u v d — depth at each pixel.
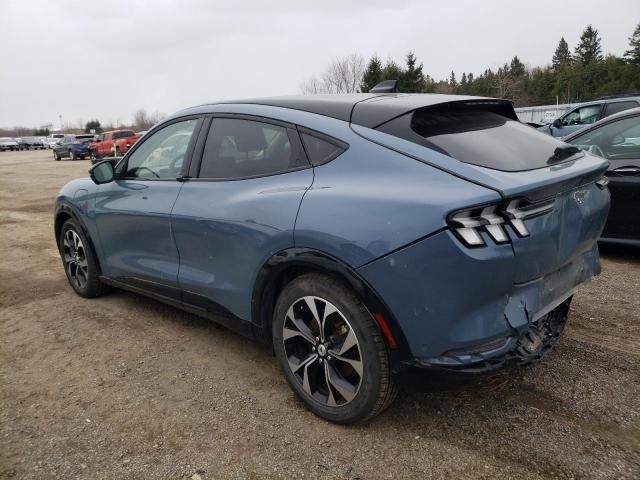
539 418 2.73
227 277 3.10
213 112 3.40
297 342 2.81
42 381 3.25
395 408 2.85
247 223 2.86
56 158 35.19
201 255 3.27
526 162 2.53
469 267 2.12
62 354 3.62
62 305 4.59
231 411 2.86
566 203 2.54
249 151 3.08
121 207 3.88
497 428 2.65
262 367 3.36
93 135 36.03
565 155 2.81
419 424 2.70
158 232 3.56
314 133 2.78
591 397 2.90
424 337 2.27
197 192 3.27
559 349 3.48
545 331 2.70
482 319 2.22
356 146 2.60
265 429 2.69
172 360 3.48
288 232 2.62
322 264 2.48
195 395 3.04
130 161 4.00
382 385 2.46
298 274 2.78
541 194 2.32
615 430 2.61
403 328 2.30
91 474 2.39
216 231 3.08
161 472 2.40
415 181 2.33
